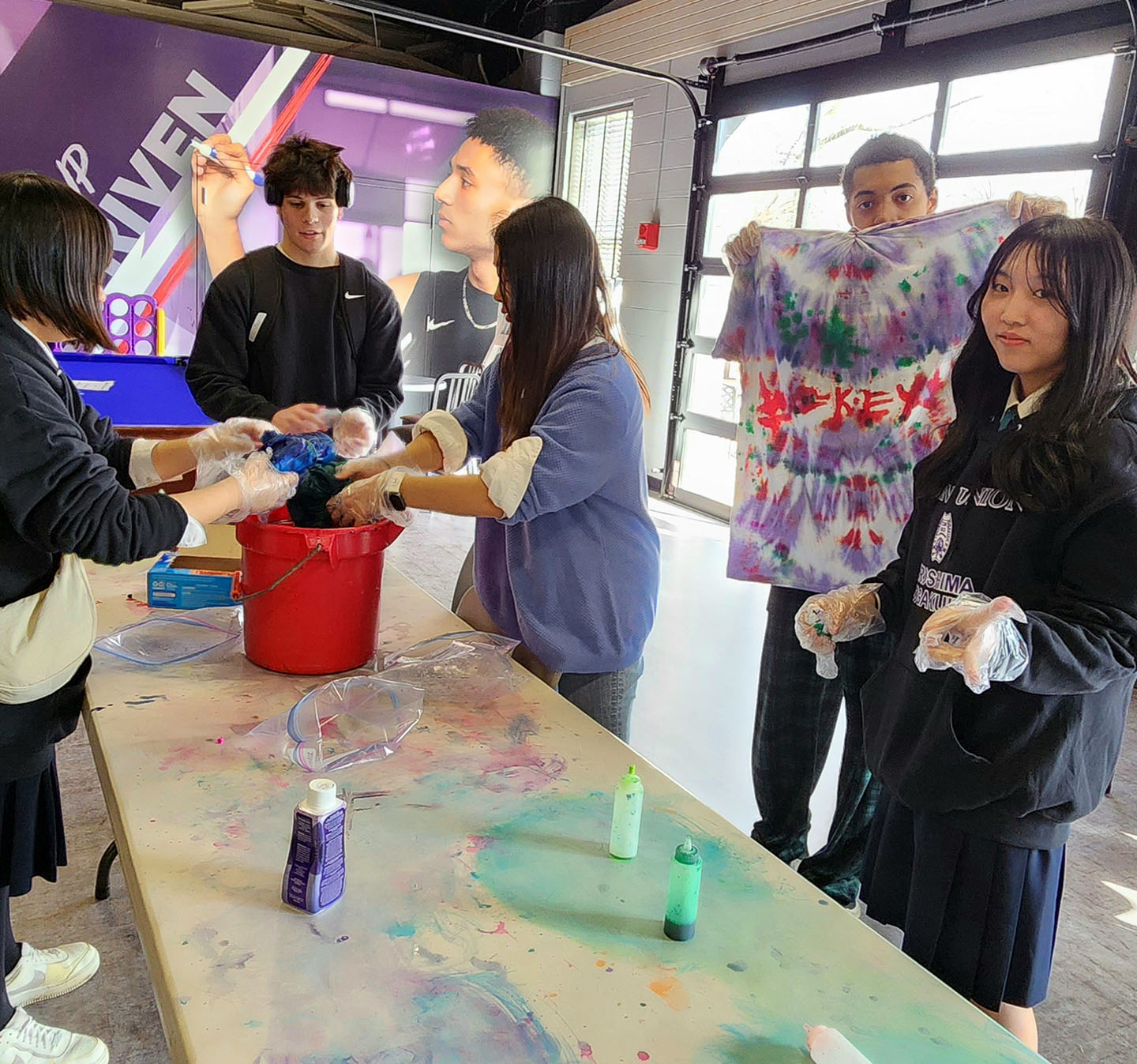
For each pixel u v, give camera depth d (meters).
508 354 1.50
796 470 2.20
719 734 2.99
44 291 1.13
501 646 1.56
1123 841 2.47
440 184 6.61
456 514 1.41
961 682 1.25
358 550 1.40
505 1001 0.80
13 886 1.33
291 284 2.39
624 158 6.54
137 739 1.21
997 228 1.99
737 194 5.50
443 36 7.36
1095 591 1.14
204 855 0.97
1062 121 3.73
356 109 6.25
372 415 2.36
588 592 1.51
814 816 2.52
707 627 3.98
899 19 4.31
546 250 1.39
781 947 0.90
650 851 1.04
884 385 2.09
